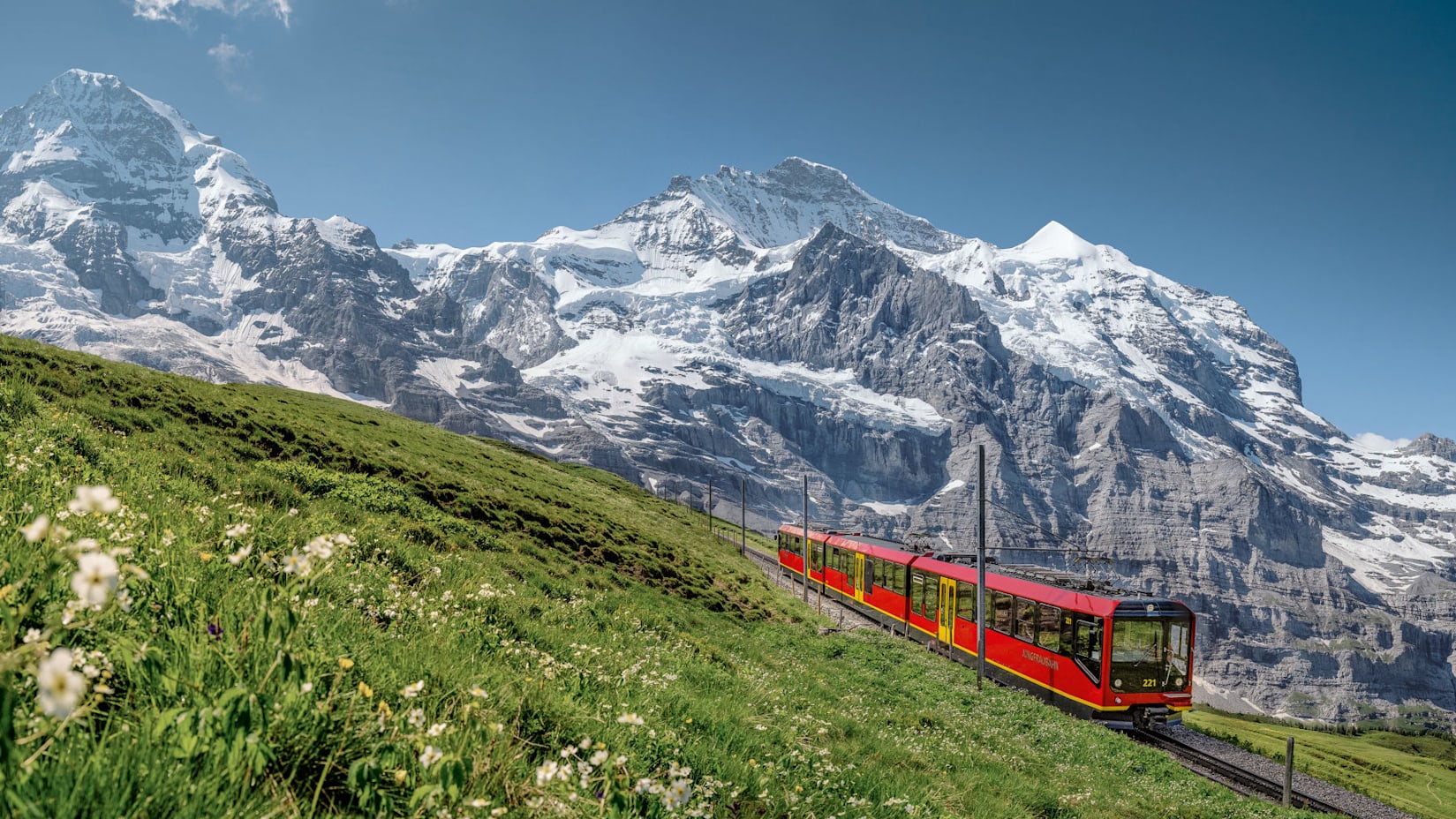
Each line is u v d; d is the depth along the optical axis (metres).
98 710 2.94
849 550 52.97
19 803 2.05
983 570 29.44
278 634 3.36
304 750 3.10
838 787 7.51
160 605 4.32
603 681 8.25
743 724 9.19
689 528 93.38
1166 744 26.84
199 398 31.91
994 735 20.27
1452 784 49.16
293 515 12.45
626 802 4.07
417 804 3.09
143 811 2.33
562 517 42.50
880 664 30.03
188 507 9.04
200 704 2.92
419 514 24.25
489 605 11.16
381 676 4.77
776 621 38.94
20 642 2.64
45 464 9.41
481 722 4.45
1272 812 19.59
